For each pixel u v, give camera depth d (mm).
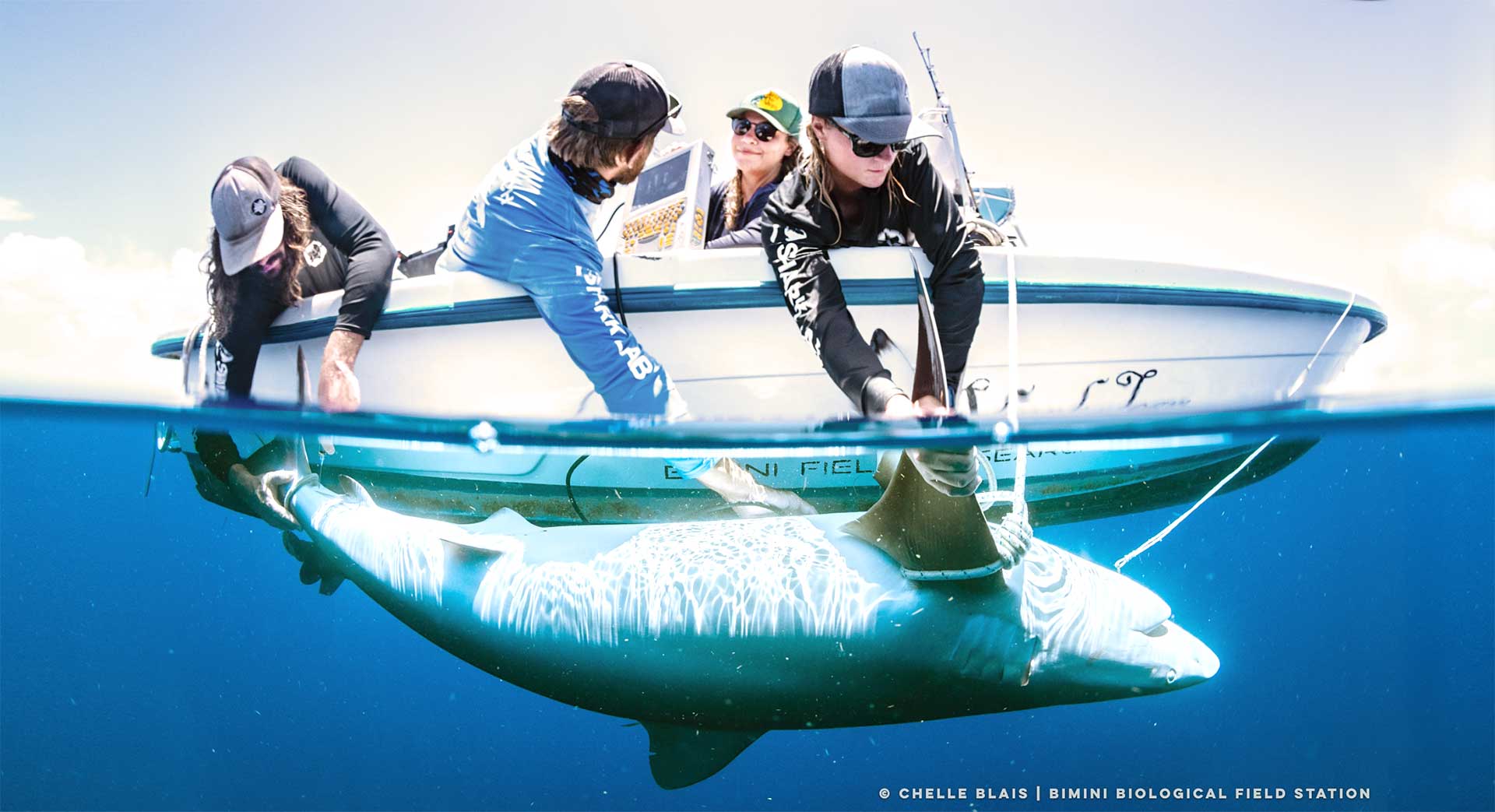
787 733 3936
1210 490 3887
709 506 3277
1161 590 4621
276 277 2580
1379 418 3246
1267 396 2975
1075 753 3846
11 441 4730
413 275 2822
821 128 2225
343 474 3455
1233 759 3732
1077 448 3098
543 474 3207
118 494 5012
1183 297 2662
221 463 3674
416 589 3168
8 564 5039
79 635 4676
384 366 2697
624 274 2541
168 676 4383
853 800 3686
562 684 3047
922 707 2855
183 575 5027
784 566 2789
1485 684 4156
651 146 2371
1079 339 2654
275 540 5043
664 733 3061
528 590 2980
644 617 2832
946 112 2801
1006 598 2754
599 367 2521
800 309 2428
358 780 3854
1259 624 4461
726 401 2709
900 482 2615
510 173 2430
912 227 2406
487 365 2650
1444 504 4766
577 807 3766
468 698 4398
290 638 4605
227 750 4102
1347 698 4004
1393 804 3418
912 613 2701
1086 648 2871
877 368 2348
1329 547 4730
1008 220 2875
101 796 3707
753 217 2939
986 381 2658
